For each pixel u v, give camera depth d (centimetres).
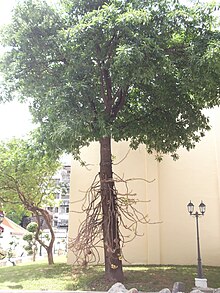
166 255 1170
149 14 678
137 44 642
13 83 805
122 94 871
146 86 847
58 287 761
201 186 1219
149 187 1241
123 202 706
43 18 762
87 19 700
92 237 622
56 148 763
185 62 720
